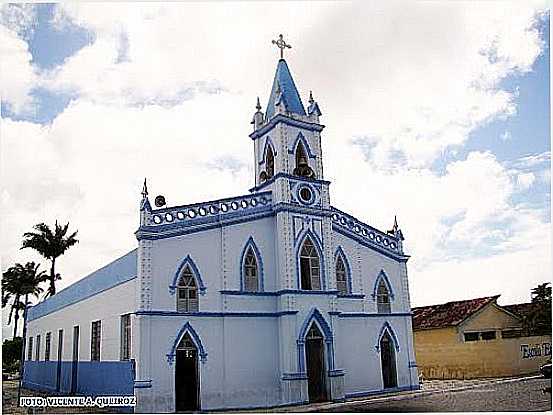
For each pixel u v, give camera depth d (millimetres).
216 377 22266
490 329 34625
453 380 32469
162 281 21828
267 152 26906
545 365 30922
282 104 26172
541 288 35281
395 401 23203
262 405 22844
